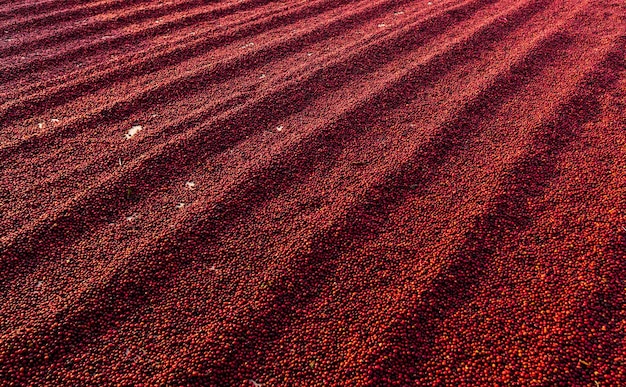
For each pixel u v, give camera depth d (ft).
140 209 14.30
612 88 20.12
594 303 11.11
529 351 10.21
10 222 13.41
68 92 19.72
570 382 9.59
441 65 22.36
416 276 12.09
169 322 11.04
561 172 15.43
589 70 21.25
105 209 14.16
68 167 15.71
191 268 12.43
